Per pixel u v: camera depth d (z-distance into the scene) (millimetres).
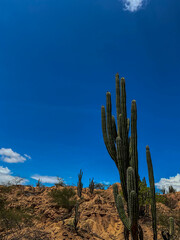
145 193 12055
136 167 6141
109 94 6984
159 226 10367
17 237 7441
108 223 10125
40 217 10531
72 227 9031
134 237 5383
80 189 14078
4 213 9562
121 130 6602
